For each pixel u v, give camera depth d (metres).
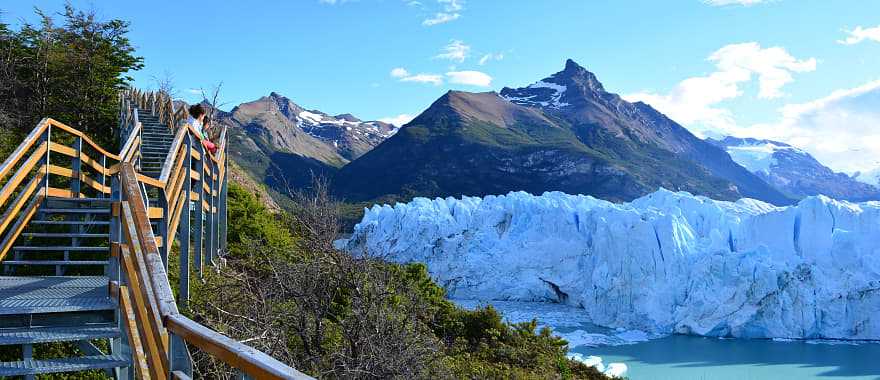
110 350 5.99
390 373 9.48
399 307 11.42
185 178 9.45
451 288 57.81
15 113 19.78
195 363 7.64
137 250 4.48
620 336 41.78
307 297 10.31
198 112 11.19
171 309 3.62
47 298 5.53
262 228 17.78
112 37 24.75
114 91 23.73
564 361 20.75
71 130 8.81
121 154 9.00
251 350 2.83
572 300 53.56
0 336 4.82
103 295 5.70
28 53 22.28
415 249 60.03
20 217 7.64
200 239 11.21
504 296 56.44
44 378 5.90
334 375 9.40
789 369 33.28
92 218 10.03
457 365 15.91
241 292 10.15
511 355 19.23
